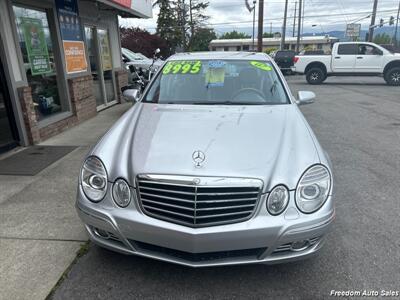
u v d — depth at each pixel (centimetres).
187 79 409
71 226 350
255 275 281
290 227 245
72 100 783
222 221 243
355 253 310
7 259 299
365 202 409
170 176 246
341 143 656
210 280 275
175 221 245
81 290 264
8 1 577
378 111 984
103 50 1013
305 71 1806
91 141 652
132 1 1014
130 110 369
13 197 414
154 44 3756
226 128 302
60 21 740
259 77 408
